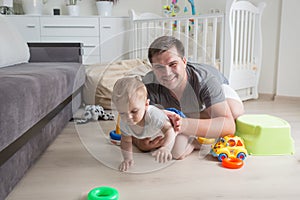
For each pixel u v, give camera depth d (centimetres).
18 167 91
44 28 283
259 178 101
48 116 115
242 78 256
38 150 111
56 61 203
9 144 75
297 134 155
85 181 98
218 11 300
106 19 284
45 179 100
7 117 73
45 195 89
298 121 185
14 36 175
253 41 269
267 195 89
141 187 94
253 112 214
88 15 305
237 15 237
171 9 298
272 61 285
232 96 143
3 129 70
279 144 124
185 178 100
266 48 286
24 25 280
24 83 91
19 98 81
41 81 105
